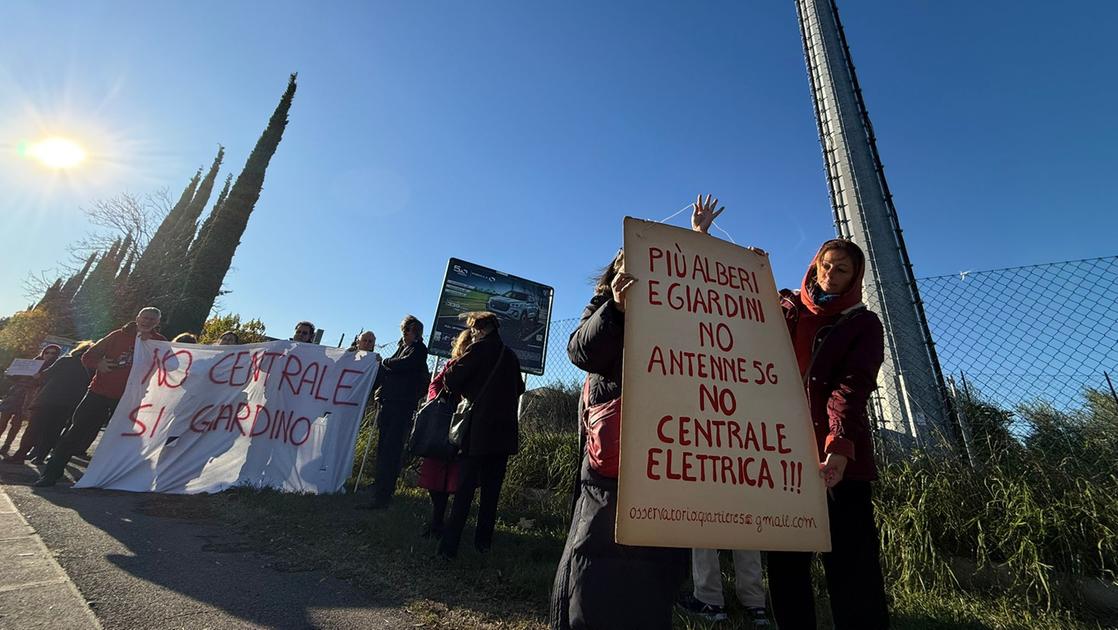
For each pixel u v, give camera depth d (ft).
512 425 12.60
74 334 94.79
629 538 4.84
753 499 5.49
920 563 10.98
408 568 11.08
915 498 12.00
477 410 12.09
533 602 9.78
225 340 23.36
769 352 6.35
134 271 88.53
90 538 11.19
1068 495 11.05
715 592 9.93
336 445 18.85
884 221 17.93
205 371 18.74
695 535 5.10
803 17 24.79
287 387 19.19
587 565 5.09
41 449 19.97
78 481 16.71
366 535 13.10
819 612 9.78
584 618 4.87
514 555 12.39
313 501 16.47
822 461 6.29
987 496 11.68
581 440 6.32
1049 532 10.56
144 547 11.05
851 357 6.34
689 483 5.28
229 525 13.62
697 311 6.17
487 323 13.42
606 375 5.99
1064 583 10.03
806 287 7.28
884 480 12.67
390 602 9.41
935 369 14.65
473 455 11.75
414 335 17.89
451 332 24.29
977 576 10.73
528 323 26.53
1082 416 12.36
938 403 14.10
